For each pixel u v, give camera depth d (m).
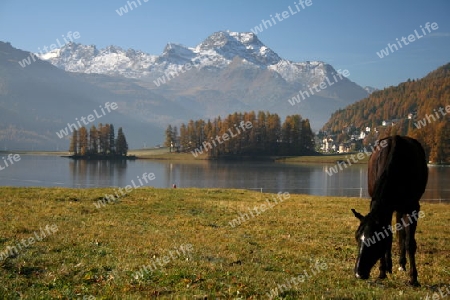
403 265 10.92
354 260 12.98
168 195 28.17
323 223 19.75
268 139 166.88
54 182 81.81
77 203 22.69
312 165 136.38
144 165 135.12
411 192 9.82
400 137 10.65
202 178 92.88
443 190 66.19
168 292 9.19
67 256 11.61
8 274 9.89
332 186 76.06
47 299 8.44
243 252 13.13
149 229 16.56
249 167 126.75
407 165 9.80
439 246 15.43
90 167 126.38
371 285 10.18
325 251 13.94
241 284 9.66
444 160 112.69
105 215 19.58
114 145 170.88
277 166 132.38
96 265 10.78
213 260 12.10
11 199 22.67
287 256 12.95
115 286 9.38
